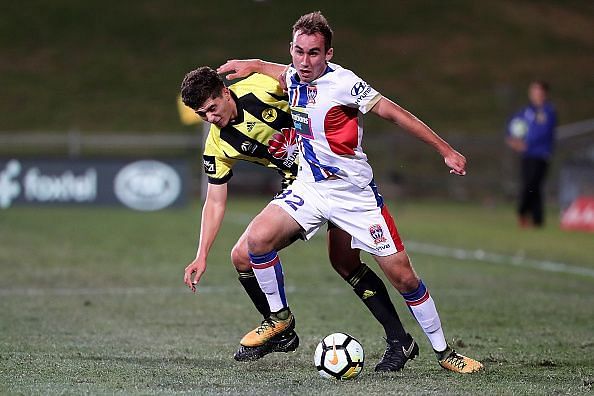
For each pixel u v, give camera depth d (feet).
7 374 65.82
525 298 115.24
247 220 215.51
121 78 404.98
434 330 68.39
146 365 70.38
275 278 69.46
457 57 423.23
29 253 155.02
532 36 444.55
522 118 204.13
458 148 302.45
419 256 156.87
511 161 284.61
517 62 422.82
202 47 425.69
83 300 110.73
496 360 74.79
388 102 63.93
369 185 66.44
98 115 375.66
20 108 377.71
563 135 285.23
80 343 82.07
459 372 68.23
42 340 83.51
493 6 464.65
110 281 126.82
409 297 67.82
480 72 412.57
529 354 78.02
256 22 442.09
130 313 101.71
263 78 69.36
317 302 109.91
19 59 414.82
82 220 209.26
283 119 69.15
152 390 60.08
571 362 73.92
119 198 237.66
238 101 68.64
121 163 237.25
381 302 70.49
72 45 426.51
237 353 72.49
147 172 237.66
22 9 448.24
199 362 72.33
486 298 114.73
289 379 64.80
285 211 67.36
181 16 448.24
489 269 142.51
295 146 69.97
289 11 450.71
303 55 62.90
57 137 273.95
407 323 95.45
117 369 68.23
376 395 58.95
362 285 70.69
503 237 188.14
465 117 377.30
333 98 63.77
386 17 447.83
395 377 66.13
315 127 64.80
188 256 154.20
